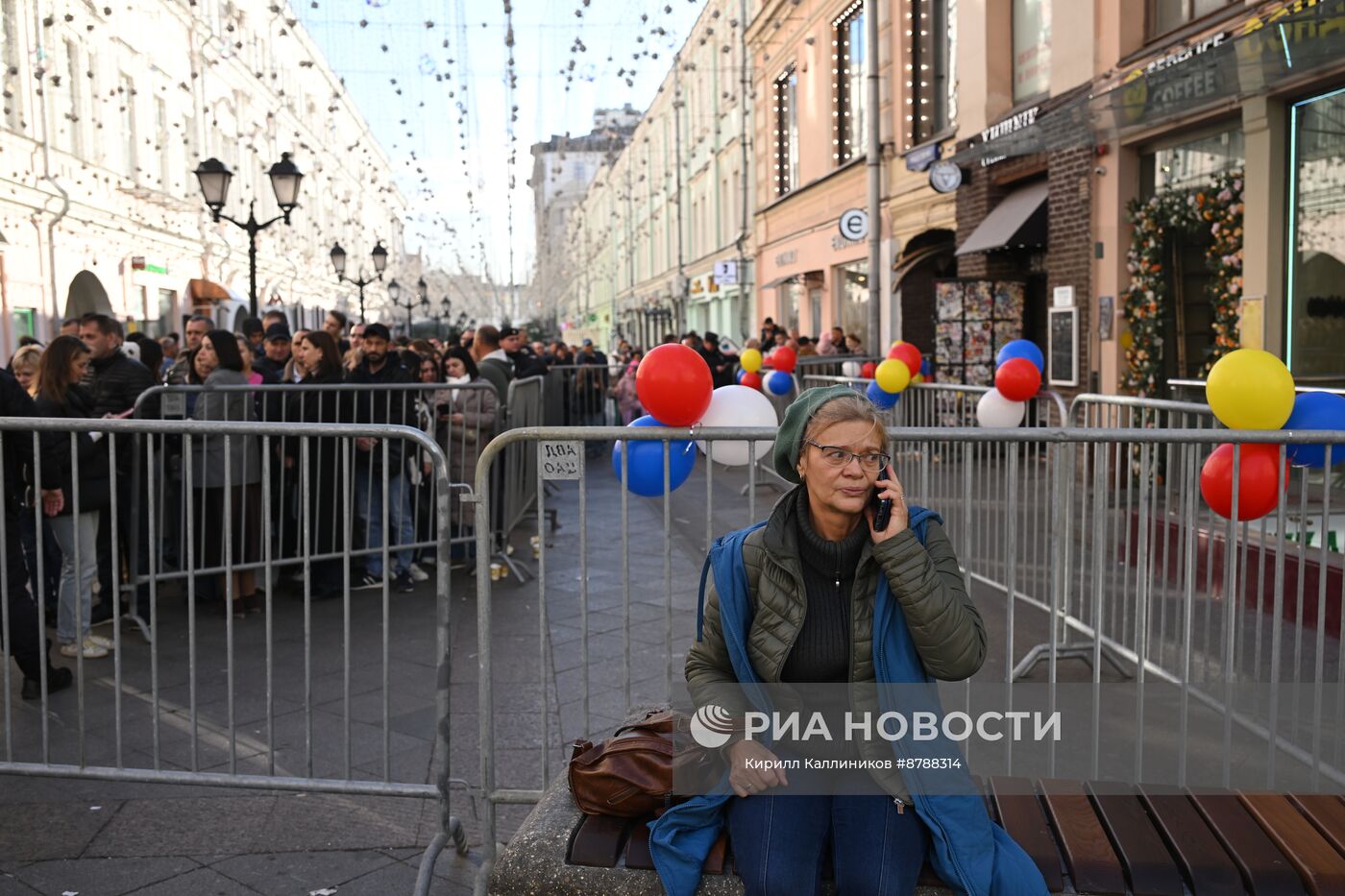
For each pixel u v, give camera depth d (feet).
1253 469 10.61
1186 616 11.02
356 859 11.12
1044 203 38.60
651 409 10.80
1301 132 25.75
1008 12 41.91
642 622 19.97
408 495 23.62
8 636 13.39
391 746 14.03
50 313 54.85
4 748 14.15
